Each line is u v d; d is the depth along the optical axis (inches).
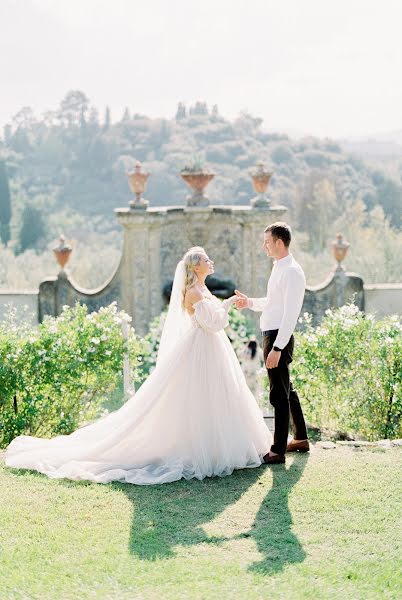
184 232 526.0
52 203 1943.9
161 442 205.0
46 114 2220.7
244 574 145.7
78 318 273.4
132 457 205.8
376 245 1047.6
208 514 175.3
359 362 261.0
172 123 2110.0
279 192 1846.7
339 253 528.7
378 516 172.1
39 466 204.2
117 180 2016.5
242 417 207.6
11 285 1043.9
